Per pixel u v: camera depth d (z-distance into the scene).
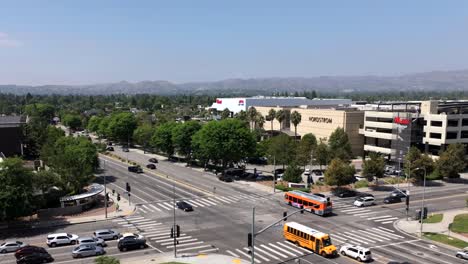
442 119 111.62
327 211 67.00
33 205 60.91
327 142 133.88
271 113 159.38
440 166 97.31
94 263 46.06
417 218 64.69
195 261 46.75
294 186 86.06
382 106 150.75
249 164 121.38
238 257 48.44
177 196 80.44
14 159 60.31
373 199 74.94
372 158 91.88
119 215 66.88
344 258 48.69
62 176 74.38
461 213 69.69
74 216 66.25
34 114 172.50
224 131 99.81
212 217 65.81
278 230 59.69
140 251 50.31
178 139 116.69
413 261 47.78
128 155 138.88
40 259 46.12
